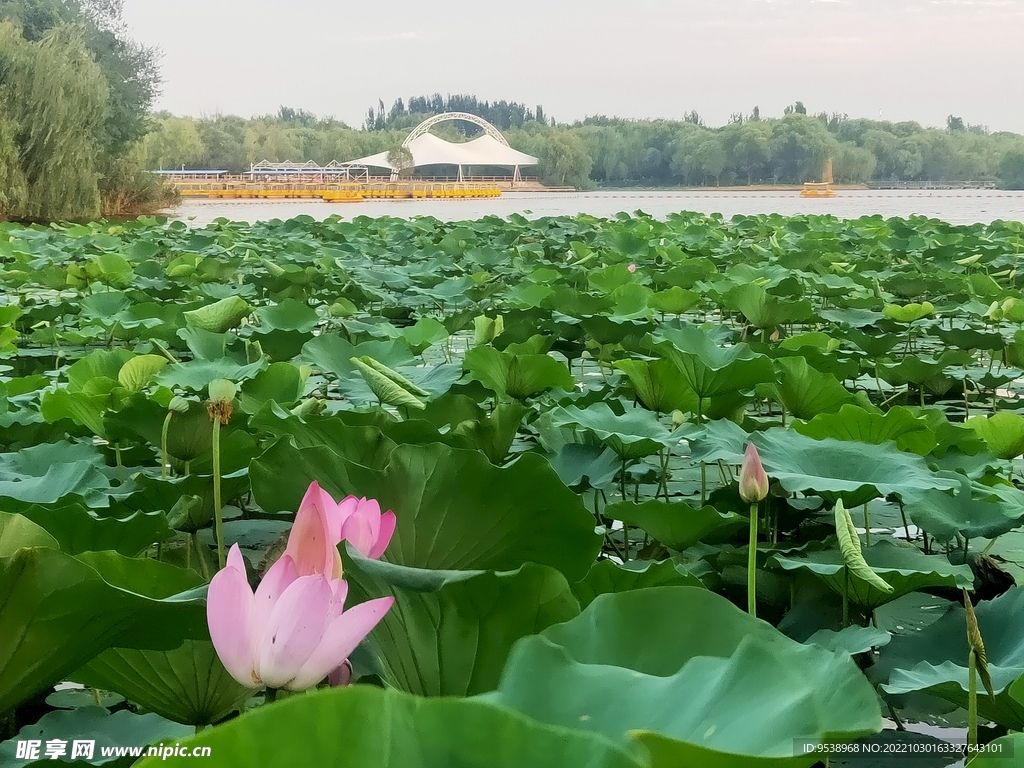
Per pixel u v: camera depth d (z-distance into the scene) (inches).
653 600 51.1
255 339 233.1
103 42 1270.9
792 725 37.8
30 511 87.3
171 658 65.2
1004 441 150.6
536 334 237.8
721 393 161.2
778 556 103.5
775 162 3705.7
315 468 83.9
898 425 131.3
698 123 4616.1
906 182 3737.7
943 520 112.7
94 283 395.5
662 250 531.8
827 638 89.4
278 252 569.3
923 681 73.6
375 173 4065.0
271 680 43.3
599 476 131.0
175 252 566.6
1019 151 3373.5
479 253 536.1
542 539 81.5
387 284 415.2
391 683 62.1
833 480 112.3
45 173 1027.9
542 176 3939.5
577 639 49.4
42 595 53.3
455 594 58.3
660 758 34.9
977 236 681.0
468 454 78.1
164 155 2655.0
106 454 155.1
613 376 215.3
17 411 154.8
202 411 134.5
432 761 29.3
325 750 28.7
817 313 303.4
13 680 56.9
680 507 108.0
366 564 57.6
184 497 107.6
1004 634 87.6
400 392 134.5
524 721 29.7
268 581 44.1
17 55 1003.9
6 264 505.7
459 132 5954.7
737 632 49.5
